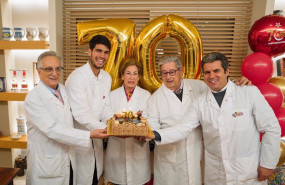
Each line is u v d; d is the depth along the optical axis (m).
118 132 1.13
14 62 2.09
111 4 1.96
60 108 1.24
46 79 1.18
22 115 2.12
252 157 1.12
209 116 1.19
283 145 1.48
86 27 1.64
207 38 1.95
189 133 1.26
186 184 1.35
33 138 1.23
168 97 1.38
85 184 1.42
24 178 2.03
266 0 1.73
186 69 1.73
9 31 1.84
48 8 1.85
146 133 1.14
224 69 1.10
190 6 1.91
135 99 1.56
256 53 1.42
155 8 1.96
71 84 1.34
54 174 1.22
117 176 1.52
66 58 2.02
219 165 1.18
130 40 1.68
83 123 1.30
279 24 1.33
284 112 1.44
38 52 2.07
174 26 1.63
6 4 1.96
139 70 1.53
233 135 1.11
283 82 1.52
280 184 1.62
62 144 1.24
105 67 1.72
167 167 1.38
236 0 1.90
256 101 1.11
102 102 1.49
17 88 1.93
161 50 1.97
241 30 1.90
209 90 1.21
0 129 2.03
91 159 1.42
